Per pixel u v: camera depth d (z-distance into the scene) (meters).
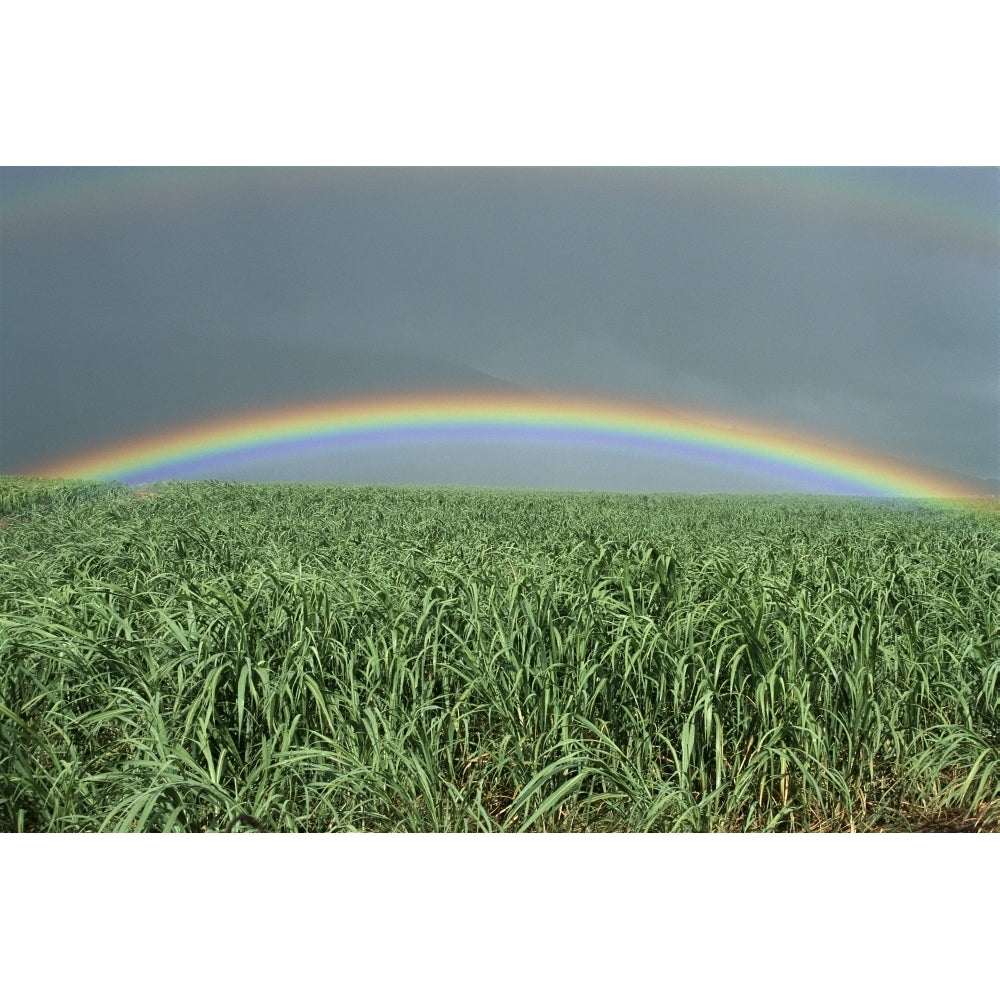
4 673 4.00
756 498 27.44
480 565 5.98
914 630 4.71
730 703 4.21
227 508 13.82
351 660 4.25
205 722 3.61
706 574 5.42
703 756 4.08
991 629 4.92
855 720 4.10
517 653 4.41
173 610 4.66
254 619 4.39
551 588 4.82
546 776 3.52
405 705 4.29
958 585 6.14
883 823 4.04
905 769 4.20
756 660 4.22
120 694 4.06
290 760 3.50
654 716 4.14
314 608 4.66
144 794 3.18
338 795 3.97
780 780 4.06
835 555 6.91
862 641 4.25
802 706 3.95
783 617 4.70
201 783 3.28
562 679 4.35
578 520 12.22
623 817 3.87
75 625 4.53
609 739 3.85
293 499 16.81
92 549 7.12
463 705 4.30
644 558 5.39
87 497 17.28
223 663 3.97
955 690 4.31
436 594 4.80
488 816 3.80
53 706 4.11
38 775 3.62
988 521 14.13
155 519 10.27
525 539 8.64
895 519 14.96
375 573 5.72
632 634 4.37
